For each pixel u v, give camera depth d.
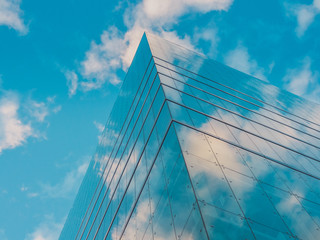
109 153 27.58
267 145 13.39
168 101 12.92
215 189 8.19
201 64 24.61
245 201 8.27
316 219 8.85
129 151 17.83
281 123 18.41
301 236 7.93
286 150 13.89
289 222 8.24
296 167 12.20
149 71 19.03
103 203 21.42
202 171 8.71
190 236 7.04
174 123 11.05
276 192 9.47
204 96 16.20
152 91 16.28
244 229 7.22
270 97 24.66
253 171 10.20
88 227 24.33
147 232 9.68
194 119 12.29
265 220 7.87
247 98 20.67
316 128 20.86
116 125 28.02
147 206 10.62
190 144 10.00
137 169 14.14
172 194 8.83
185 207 7.80
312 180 11.48
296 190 10.13
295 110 23.80
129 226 12.16
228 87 21.00
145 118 15.78
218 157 9.97
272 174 10.61
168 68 18.27
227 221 7.19
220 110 15.23
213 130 12.11
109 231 15.86
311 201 9.78
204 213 7.10
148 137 13.80
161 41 26.66
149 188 11.14
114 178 20.61
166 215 8.69
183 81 17.03
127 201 14.02
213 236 6.55
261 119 17.28
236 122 14.57
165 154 10.70
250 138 13.29
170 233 7.98
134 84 23.58
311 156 14.52
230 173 9.30
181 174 8.77
